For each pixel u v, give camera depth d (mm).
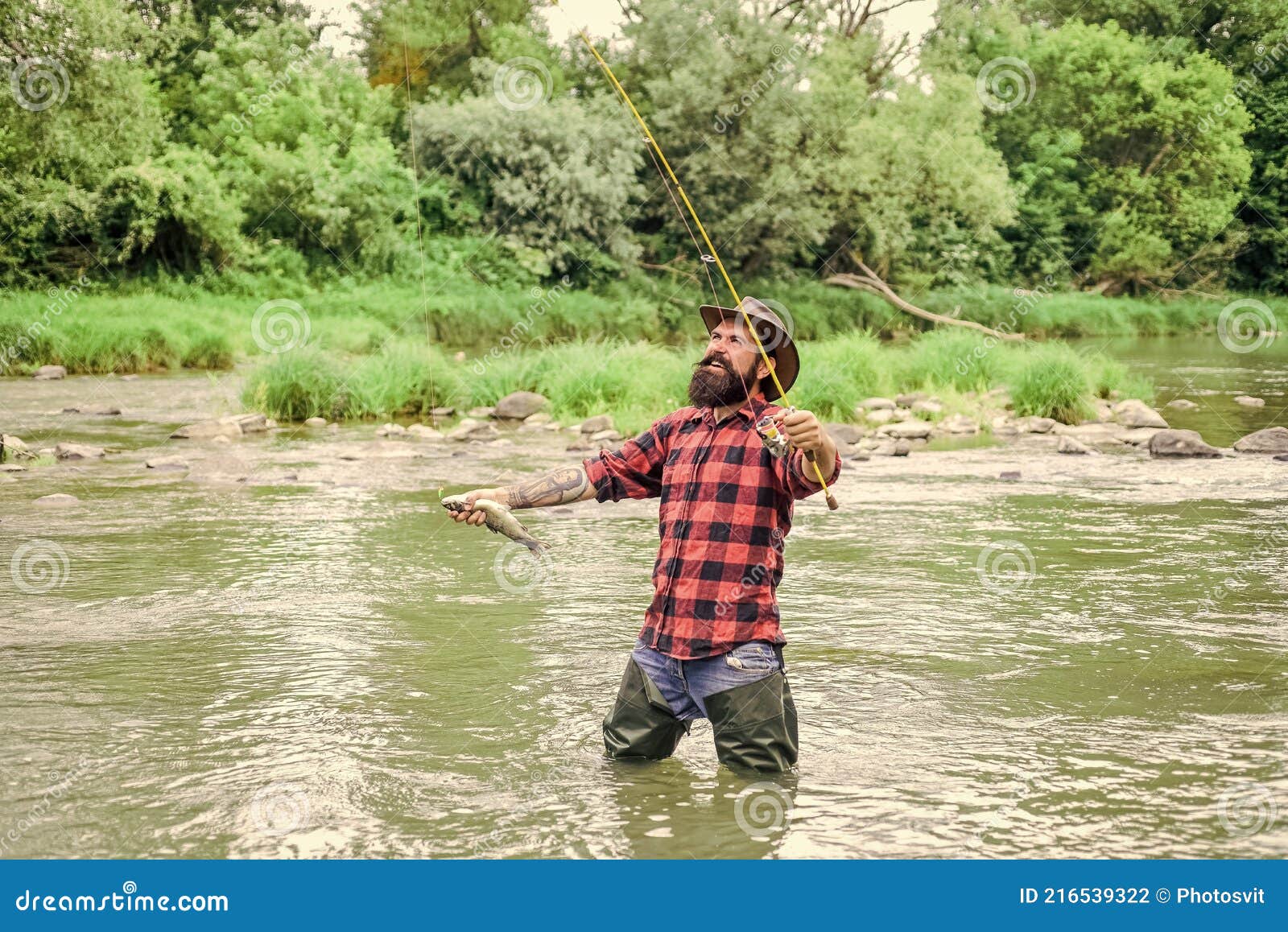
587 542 7094
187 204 26797
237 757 3533
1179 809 3135
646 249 30719
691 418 3535
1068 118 35125
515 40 30078
